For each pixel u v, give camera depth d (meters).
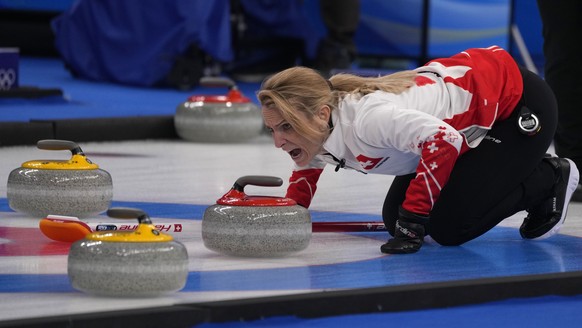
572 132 11.96
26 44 34.88
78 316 6.23
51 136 17.20
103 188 9.88
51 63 33.28
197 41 26.20
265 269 8.00
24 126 16.88
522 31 28.84
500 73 9.04
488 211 9.09
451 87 8.73
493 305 7.34
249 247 8.27
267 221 8.27
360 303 6.97
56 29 28.89
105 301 6.84
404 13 29.98
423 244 9.30
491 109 8.80
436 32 29.77
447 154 8.23
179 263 6.97
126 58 27.33
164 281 6.89
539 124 9.05
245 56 29.84
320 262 8.33
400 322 6.79
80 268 6.89
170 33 26.25
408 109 8.30
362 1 30.58
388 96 8.45
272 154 16.84
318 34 29.77
